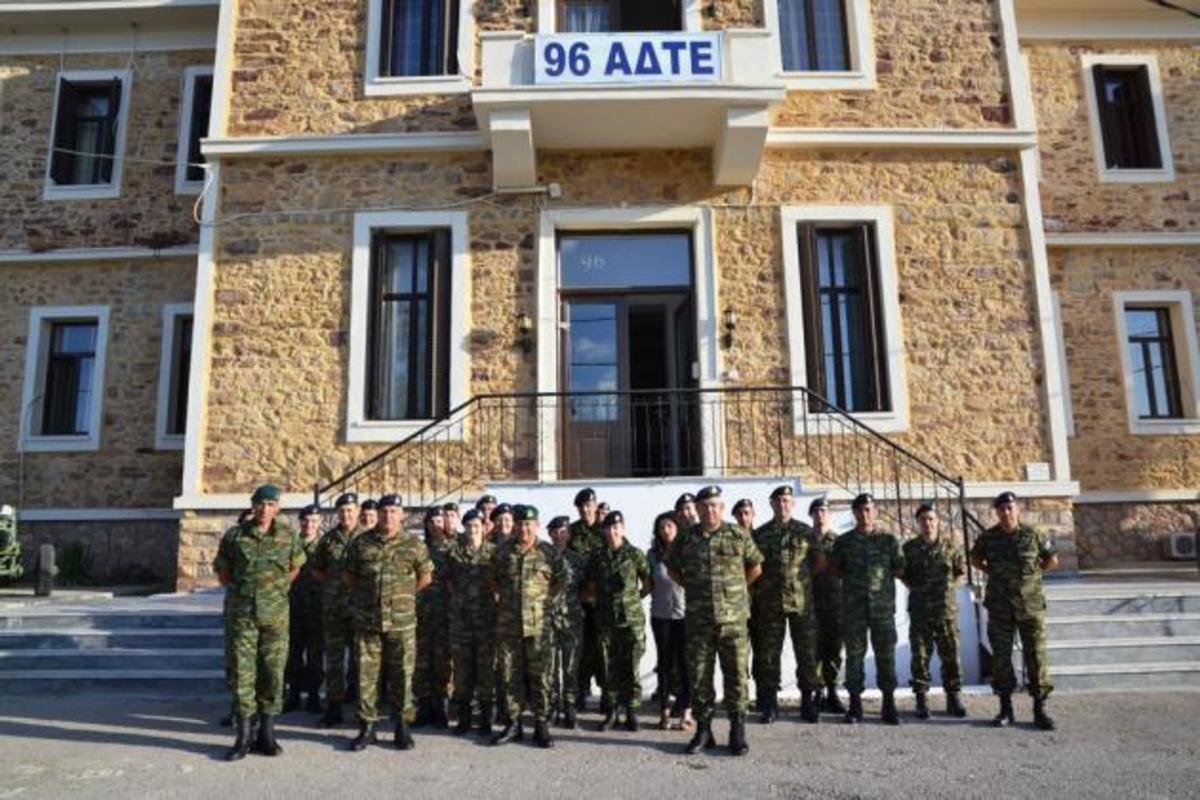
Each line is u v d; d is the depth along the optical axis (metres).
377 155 10.49
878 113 10.64
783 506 6.62
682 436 10.16
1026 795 4.62
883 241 10.36
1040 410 10.09
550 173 10.45
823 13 11.15
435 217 10.38
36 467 12.35
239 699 5.47
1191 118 13.23
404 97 10.59
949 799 4.57
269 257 10.28
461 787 4.86
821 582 6.86
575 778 5.03
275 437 9.91
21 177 12.88
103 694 7.24
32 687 7.31
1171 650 7.61
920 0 10.98
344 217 10.38
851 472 9.86
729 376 10.03
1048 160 13.02
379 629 5.79
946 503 9.72
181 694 7.25
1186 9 12.63
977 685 7.59
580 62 9.72
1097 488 12.35
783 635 6.50
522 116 9.66
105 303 12.69
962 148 10.57
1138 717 6.36
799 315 10.12
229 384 10.01
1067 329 12.74
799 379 10.01
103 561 12.09
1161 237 12.74
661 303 10.55
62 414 12.73
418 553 5.99
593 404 10.27
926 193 10.52
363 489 9.76
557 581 6.21
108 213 12.75
